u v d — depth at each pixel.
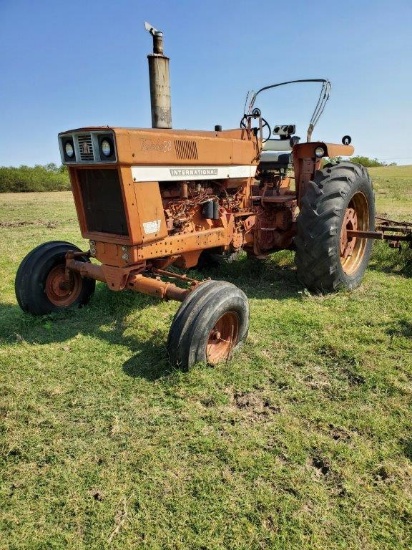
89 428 2.52
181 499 2.00
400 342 3.43
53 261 4.14
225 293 3.10
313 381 2.95
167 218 3.61
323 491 2.03
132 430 2.48
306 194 4.44
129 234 3.27
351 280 4.75
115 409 2.69
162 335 3.64
